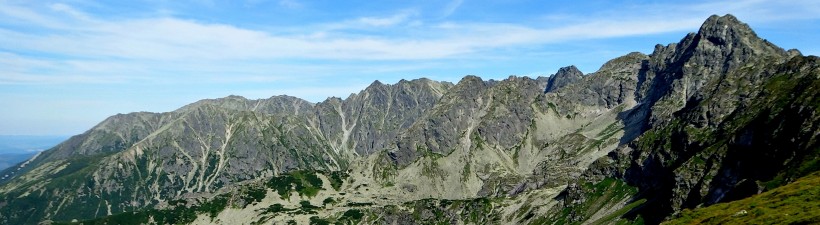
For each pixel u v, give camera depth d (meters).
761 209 139.38
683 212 172.00
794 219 118.88
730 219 141.12
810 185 151.62
